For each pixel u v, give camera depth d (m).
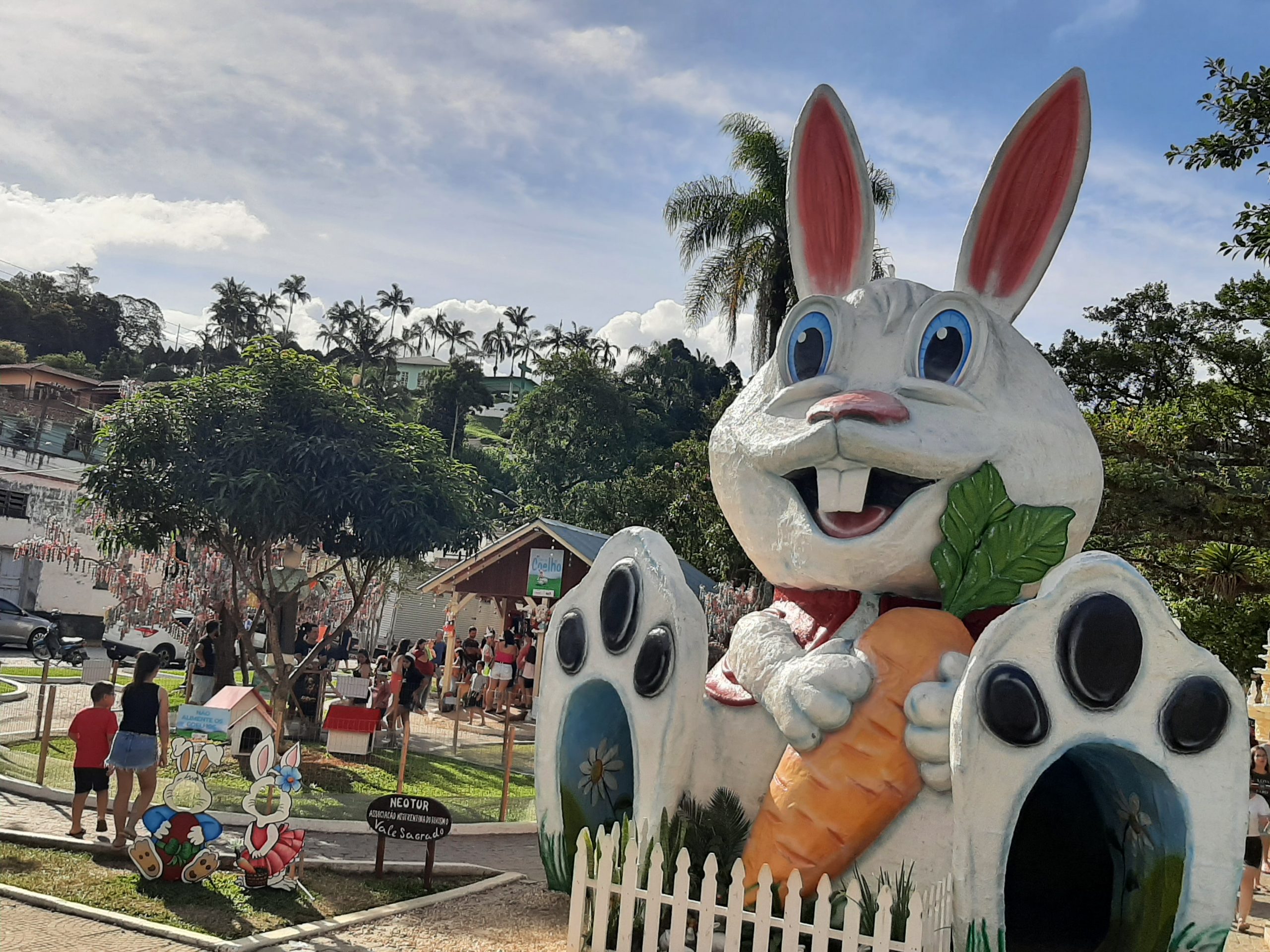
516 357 104.62
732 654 7.04
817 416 6.46
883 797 5.94
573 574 20.64
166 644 28.44
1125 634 5.52
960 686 5.62
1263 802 10.15
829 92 7.52
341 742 15.09
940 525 6.39
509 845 10.91
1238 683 5.53
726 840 6.47
